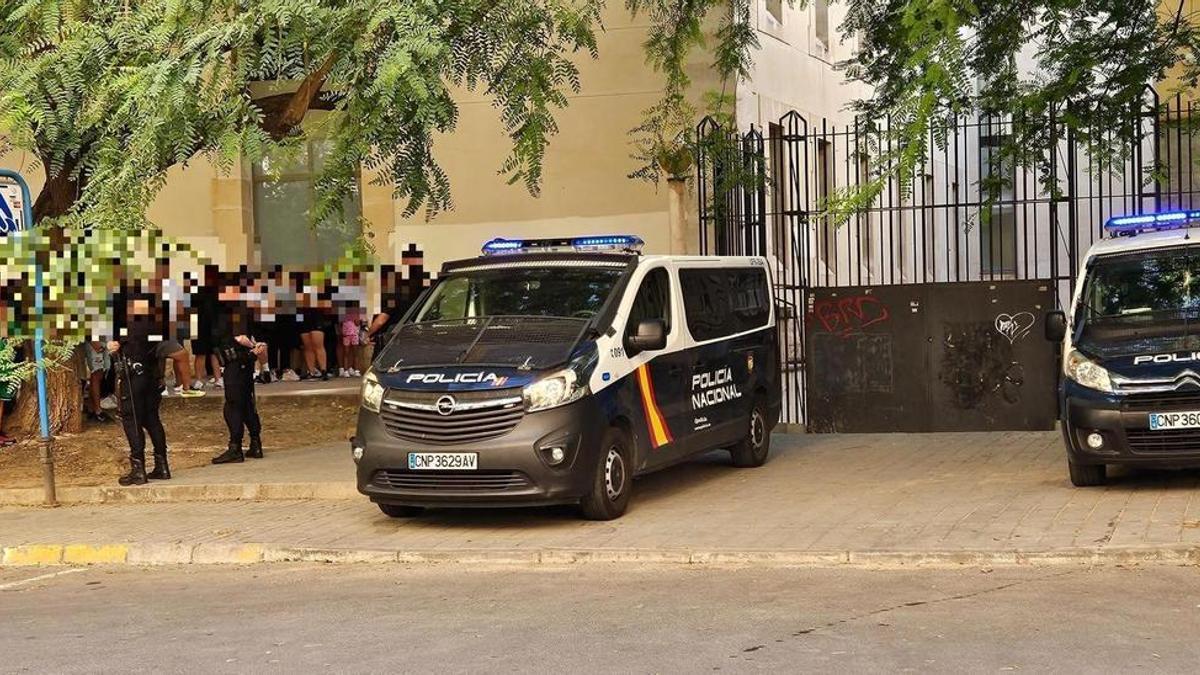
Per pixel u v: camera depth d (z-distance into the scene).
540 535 10.44
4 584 10.17
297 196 21.00
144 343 13.22
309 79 12.45
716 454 14.45
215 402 18.83
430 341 11.25
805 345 16.00
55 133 11.84
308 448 15.55
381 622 7.89
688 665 6.56
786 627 7.31
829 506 11.05
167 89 10.82
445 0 11.80
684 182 18.17
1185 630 6.99
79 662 7.16
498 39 12.68
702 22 18.59
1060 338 11.61
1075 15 13.60
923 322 15.62
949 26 11.23
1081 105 13.80
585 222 19.83
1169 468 11.13
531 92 12.88
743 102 19.80
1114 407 10.66
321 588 9.23
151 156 11.19
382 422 10.78
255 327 19.31
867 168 14.09
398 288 17.69
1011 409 15.37
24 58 12.18
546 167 19.92
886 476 12.55
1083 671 6.25
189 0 11.17
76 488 13.13
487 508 11.73
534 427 10.39
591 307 11.23
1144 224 12.58
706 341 12.47
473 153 20.14
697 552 9.45
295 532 11.09
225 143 11.20
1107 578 8.34
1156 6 13.76
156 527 11.59
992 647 6.73
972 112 13.73
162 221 21.11
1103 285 11.70
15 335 12.87
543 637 7.28
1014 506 10.55
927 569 8.92
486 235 20.16
